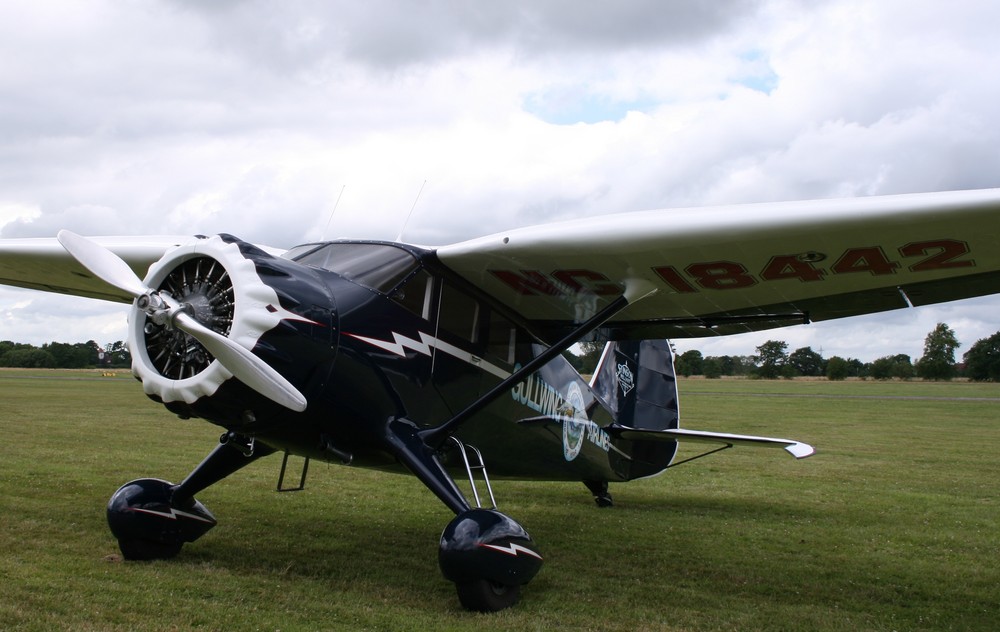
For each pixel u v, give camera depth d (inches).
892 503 308.3
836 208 141.0
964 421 804.6
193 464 344.2
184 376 147.9
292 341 145.3
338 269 166.7
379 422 165.5
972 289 164.2
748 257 159.6
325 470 346.0
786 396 1444.4
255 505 257.0
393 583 167.2
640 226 156.1
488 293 193.2
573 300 193.9
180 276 152.3
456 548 148.5
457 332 183.8
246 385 140.9
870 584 185.9
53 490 259.9
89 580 153.6
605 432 263.3
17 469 304.5
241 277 142.1
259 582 159.6
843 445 545.6
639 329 219.8
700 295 186.4
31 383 1246.3
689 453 493.7
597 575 185.2
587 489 335.0
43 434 442.6
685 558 206.8
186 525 181.0
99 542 189.6
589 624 144.6
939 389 2081.7
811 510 290.4
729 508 292.5
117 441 422.3
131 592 146.3
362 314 160.1
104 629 123.7
